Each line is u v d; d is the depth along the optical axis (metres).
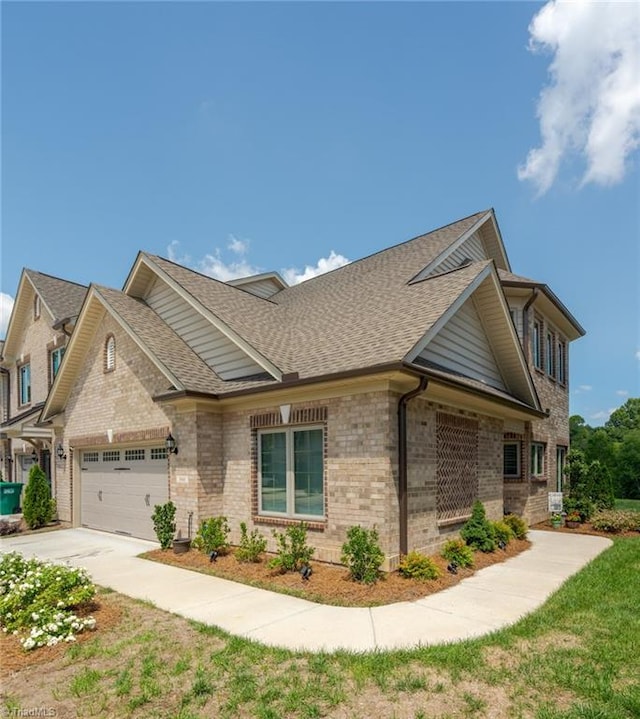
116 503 13.66
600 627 5.91
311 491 9.35
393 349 8.38
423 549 9.02
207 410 10.83
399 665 4.91
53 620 5.93
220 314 11.81
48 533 14.26
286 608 6.79
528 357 15.02
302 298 15.80
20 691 4.64
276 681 4.62
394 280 13.09
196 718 4.07
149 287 14.28
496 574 8.62
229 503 10.73
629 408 51.53
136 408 12.51
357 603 6.92
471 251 16.02
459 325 11.15
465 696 4.32
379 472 8.16
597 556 10.27
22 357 22.62
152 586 8.06
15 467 21.58
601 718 3.93
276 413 9.87
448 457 10.28
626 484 25.41
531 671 4.75
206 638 5.77
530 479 15.12
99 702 4.38
